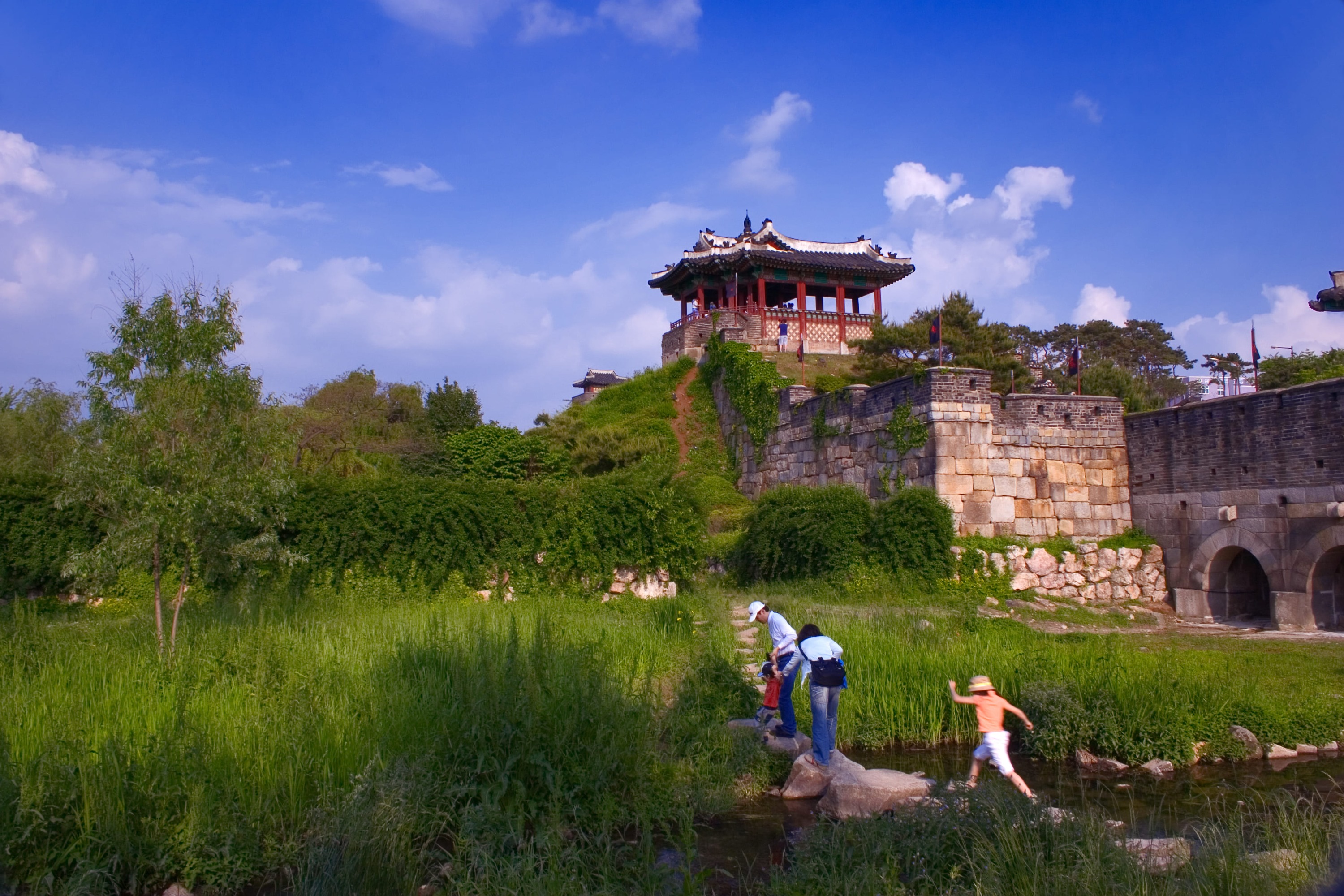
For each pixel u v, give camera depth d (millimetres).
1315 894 5863
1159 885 6078
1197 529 21891
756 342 40156
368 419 40000
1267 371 37250
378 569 18406
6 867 6371
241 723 8516
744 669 12391
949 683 9391
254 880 6945
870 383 35500
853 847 6789
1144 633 18625
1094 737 10375
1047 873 6184
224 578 17562
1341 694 12016
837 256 44719
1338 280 16250
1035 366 45719
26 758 7406
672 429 35781
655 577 19953
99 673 10188
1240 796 9008
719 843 7824
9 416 27859
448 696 9469
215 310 12648
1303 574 19234
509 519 19297
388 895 6453
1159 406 37938
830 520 22297
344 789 7562
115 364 12039
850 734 10703
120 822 6727
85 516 18250
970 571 21781
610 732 8562
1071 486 23594
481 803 7613
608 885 6398
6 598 17906
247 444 12758
